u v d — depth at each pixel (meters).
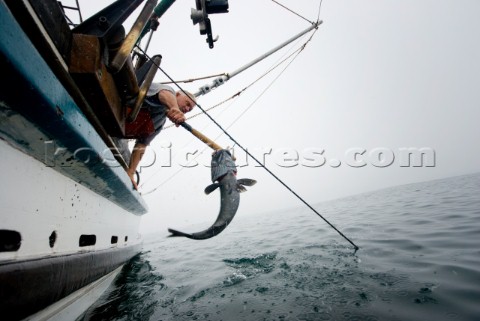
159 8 3.54
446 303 2.12
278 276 3.40
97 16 1.79
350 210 12.78
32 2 1.28
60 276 1.86
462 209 6.96
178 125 2.79
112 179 2.76
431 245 3.85
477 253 3.21
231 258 5.08
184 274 4.29
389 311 2.12
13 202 1.48
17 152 1.50
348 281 2.87
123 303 3.09
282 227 10.12
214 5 3.42
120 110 2.30
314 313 2.27
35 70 1.25
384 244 4.31
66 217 2.11
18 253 1.53
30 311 1.58
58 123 1.52
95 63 1.61
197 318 2.49
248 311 2.49
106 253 3.03
